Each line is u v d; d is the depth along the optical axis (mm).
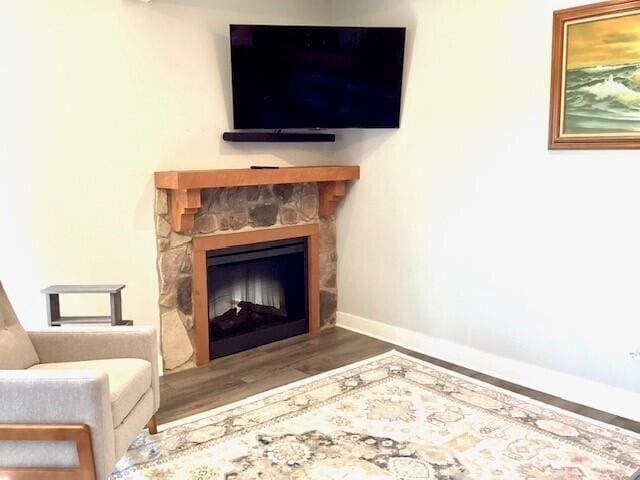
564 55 3105
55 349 2723
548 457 2611
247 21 4094
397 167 4176
